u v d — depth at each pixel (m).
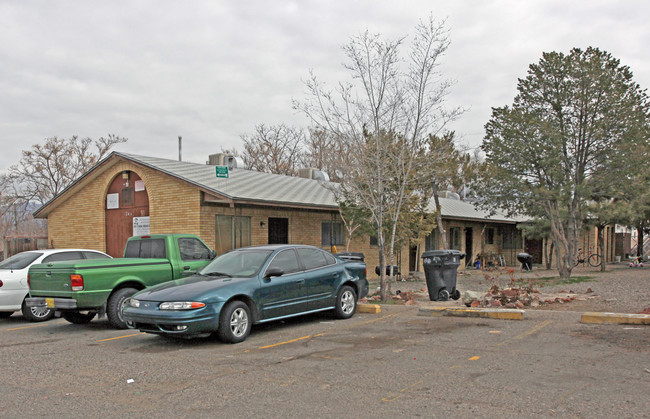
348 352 7.41
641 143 17.58
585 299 11.88
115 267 10.04
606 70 17.56
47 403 5.45
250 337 8.87
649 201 21.78
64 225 21.03
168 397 5.55
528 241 34.66
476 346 7.52
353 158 13.66
